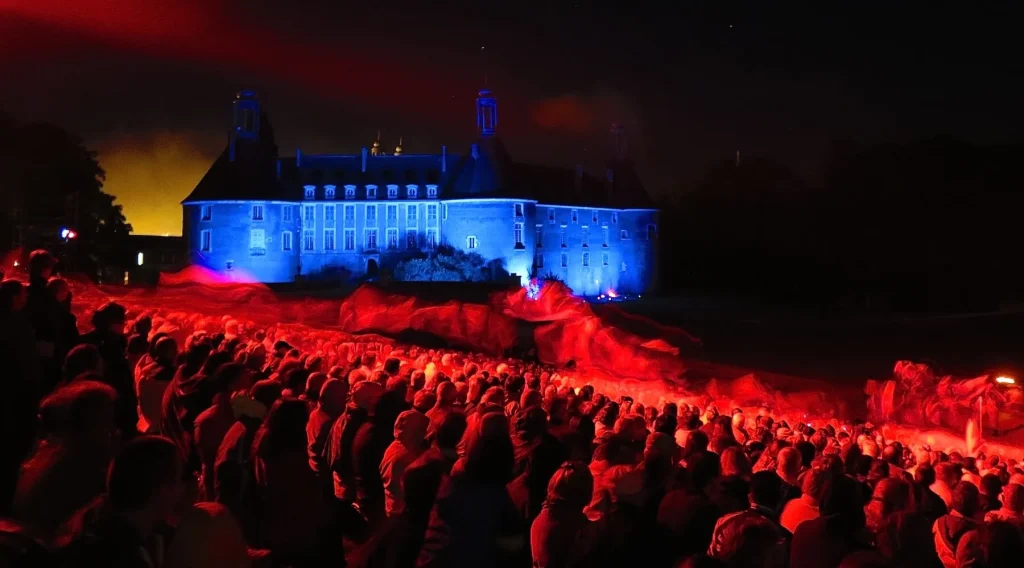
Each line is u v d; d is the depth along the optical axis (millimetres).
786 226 134625
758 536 5426
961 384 33156
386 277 97312
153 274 102938
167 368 10297
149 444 4641
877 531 6938
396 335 63750
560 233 115125
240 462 7379
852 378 53031
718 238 139500
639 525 6645
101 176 107062
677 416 12648
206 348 10039
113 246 105188
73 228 56625
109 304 10383
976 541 6871
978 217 121000
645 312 92375
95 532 4594
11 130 98500
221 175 106875
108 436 5551
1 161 96750
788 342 69875
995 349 65750
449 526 5816
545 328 70750
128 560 4438
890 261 122062
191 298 68625
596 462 8195
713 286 137125
